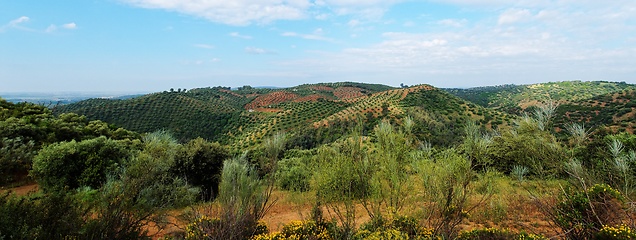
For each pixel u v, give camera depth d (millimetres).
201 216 5727
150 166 6152
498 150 7133
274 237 5246
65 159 8812
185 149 10336
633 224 4355
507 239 5031
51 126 13305
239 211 5402
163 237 5562
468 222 6133
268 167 7168
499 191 7000
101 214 4551
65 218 4156
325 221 6047
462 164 4914
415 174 5398
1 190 8625
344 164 5242
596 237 4387
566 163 5695
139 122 51375
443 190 4863
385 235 4574
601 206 4672
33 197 4551
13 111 14875
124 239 4562
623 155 6219
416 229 5020
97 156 9133
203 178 10086
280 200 9617
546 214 5484
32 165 9414
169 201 6758
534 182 6832
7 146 9812
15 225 3729
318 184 5648
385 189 5219
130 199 4922
